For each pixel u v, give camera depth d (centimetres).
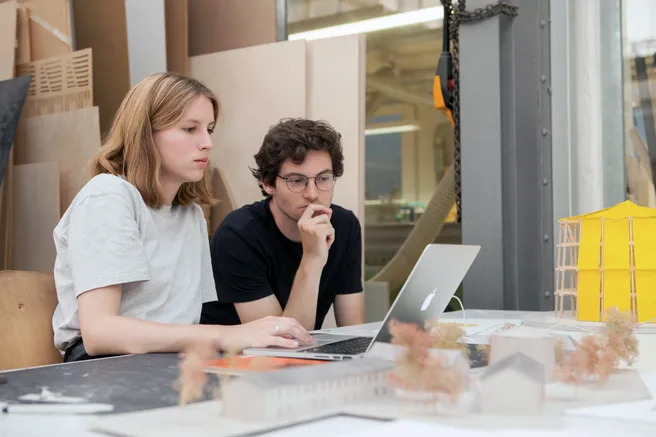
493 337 77
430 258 95
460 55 241
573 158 269
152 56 314
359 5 333
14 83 278
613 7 263
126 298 143
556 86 268
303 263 180
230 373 85
